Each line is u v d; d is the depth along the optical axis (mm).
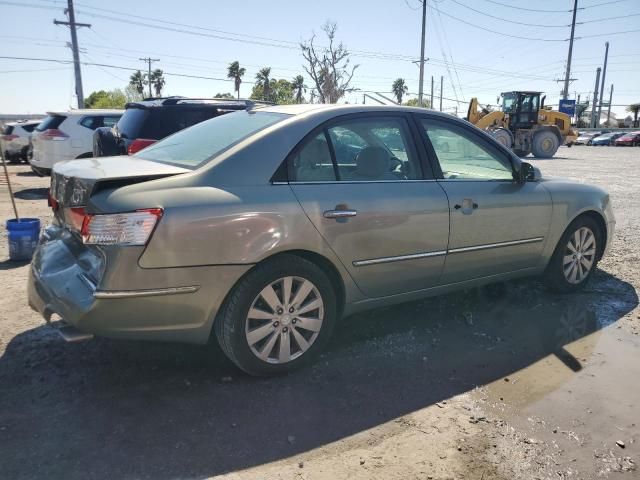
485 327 4156
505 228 4180
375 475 2461
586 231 4883
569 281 4844
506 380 3348
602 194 4941
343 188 3398
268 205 3078
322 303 3365
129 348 3615
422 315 4352
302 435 2734
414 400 3094
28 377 3219
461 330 4090
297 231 3148
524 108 27031
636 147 47188
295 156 3291
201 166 3129
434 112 4016
